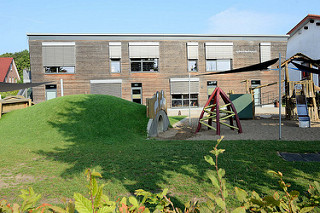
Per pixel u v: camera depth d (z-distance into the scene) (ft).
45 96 74.28
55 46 73.87
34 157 23.61
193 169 17.76
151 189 14.08
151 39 77.46
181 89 78.23
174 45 78.33
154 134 37.40
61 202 12.44
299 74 84.48
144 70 77.92
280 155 21.88
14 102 48.44
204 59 79.56
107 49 75.82
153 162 20.25
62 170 18.81
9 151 26.32
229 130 40.47
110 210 2.63
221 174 3.82
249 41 81.05
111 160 21.54
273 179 15.21
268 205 3.66
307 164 18.54
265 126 42.39
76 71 74.74
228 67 80.74
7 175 17.84
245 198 3.86
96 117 39.91
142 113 43.14
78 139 32.27
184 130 41.75
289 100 49.78
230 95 55.31
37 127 36.94
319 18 78.28
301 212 3.69
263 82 81.00
